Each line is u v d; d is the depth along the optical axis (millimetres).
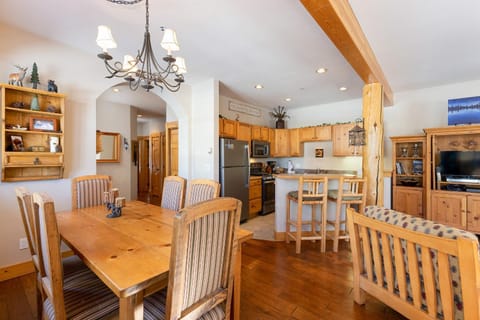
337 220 3062
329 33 1951
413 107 4551
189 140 4227
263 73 3648
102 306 1262
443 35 2523
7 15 2143
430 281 1350
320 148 5801
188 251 990
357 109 5328
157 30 2402
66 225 1736
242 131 5023
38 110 2424
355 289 1978
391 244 1616
